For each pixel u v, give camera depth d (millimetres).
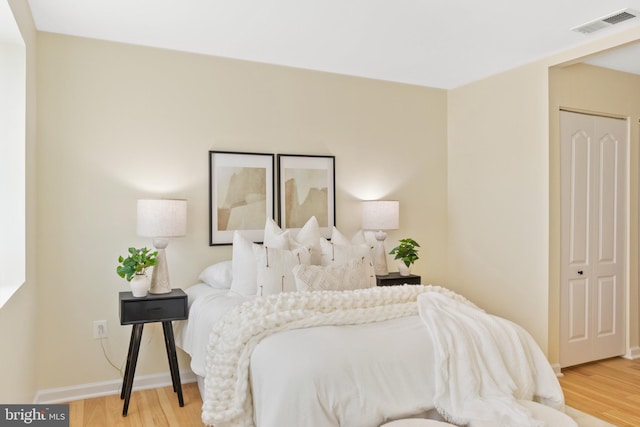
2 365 2047
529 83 4008
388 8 2918
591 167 4141
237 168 3883
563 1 2828
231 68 3865
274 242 3486
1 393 2031
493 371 2316
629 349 4336
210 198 3770
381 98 4551
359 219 4449
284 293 2689
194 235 3727
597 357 4176
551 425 2027
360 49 3670
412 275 4227
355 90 4418
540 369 2539
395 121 4629
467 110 4672
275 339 2275
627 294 4355
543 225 3879
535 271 3951
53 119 3271
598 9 2947
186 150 3699
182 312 3193
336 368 2049
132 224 3512
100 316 3400
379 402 2074
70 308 3314
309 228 3797
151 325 3553
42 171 3234
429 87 4809
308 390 1965
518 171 4117
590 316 4133
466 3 2852
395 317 2639
